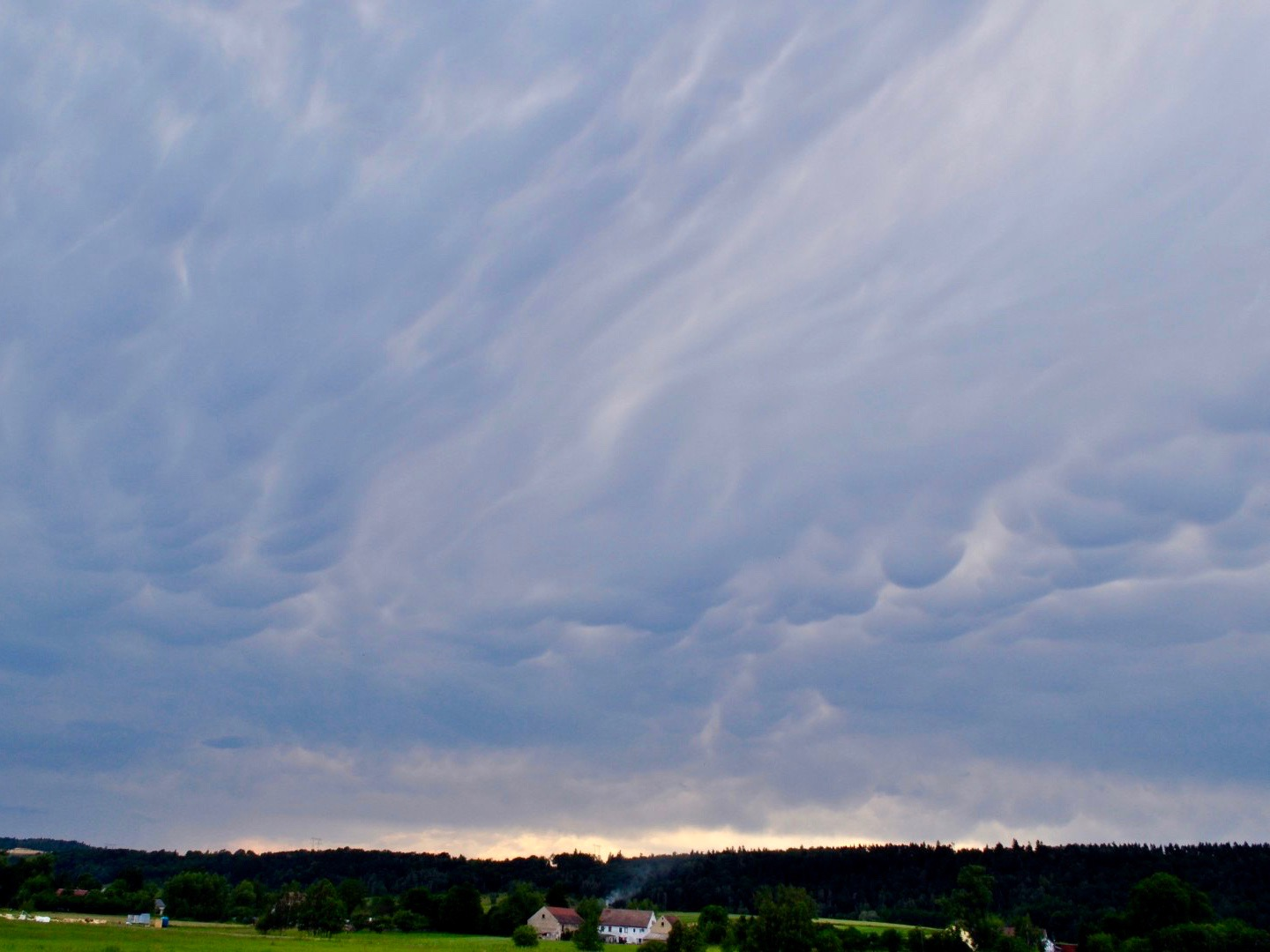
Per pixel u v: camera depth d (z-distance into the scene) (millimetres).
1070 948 173375
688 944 105438
